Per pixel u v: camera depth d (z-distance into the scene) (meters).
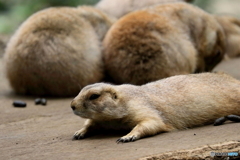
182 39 19.50
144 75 18.28
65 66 18.89
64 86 19.19
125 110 10.92
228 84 12.38
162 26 18.95
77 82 19.23
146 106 11.12
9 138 12.05
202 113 11.73
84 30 20.09
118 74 19.03
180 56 18.89
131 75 18.53
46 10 21.14
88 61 19.38
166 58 18.27
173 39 18.92
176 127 11.51
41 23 19.56
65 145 10.78
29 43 19.08
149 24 18.88
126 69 18.59
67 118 14.37
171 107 11.52
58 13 20.38
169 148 9.53
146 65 18.17
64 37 19.20
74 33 19.58
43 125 13.54
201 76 12.67
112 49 19.09
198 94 11.86
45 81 19.14
